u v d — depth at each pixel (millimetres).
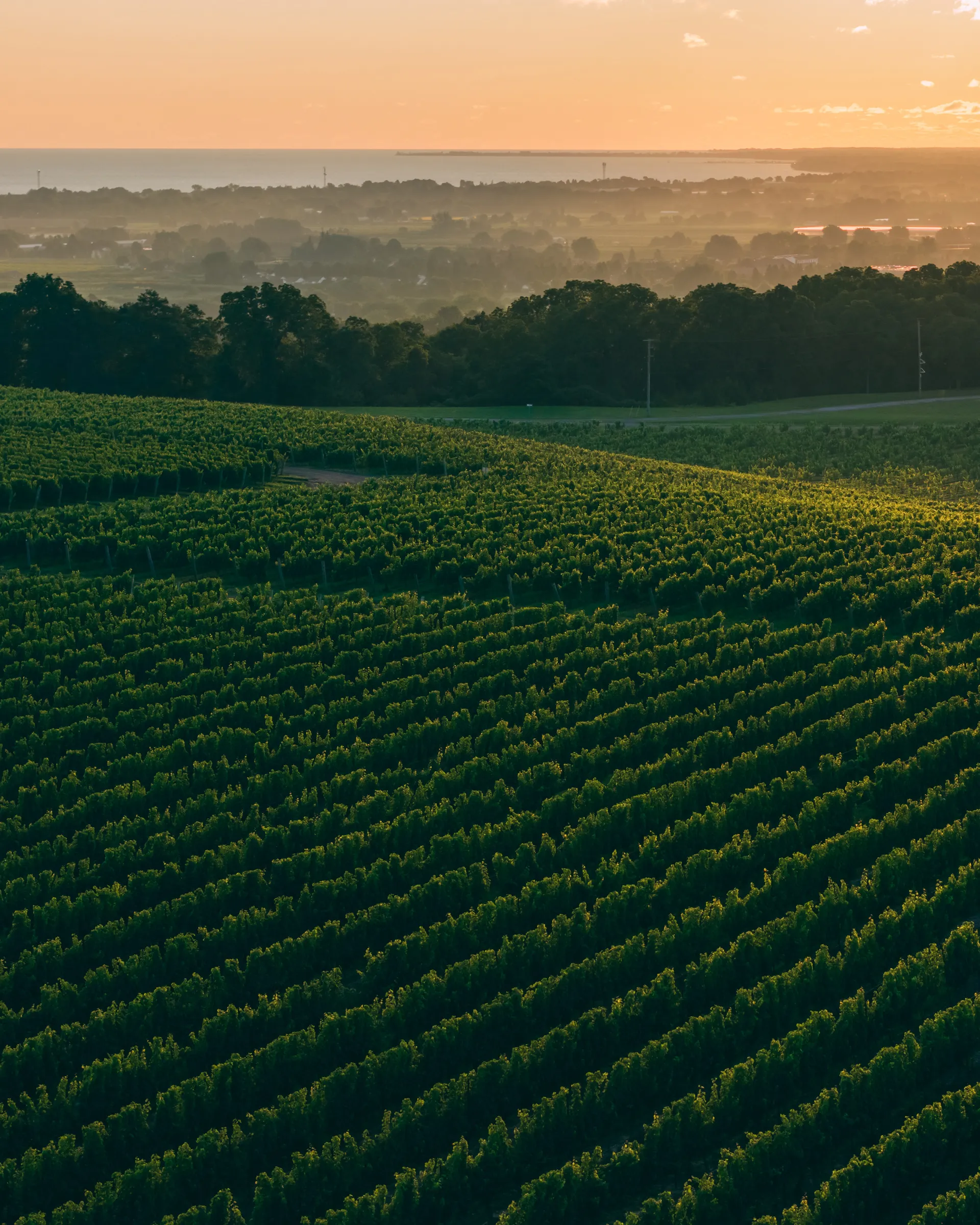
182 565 47719
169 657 37469
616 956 22703
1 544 49188
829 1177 18812
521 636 38469
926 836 27391
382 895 25891
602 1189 18312
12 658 36812
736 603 44031
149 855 26750
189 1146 18953
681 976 23344
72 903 24781
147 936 24578
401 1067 20672
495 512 53312
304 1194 18609
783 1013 21578
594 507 55594
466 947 23969
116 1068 20484
